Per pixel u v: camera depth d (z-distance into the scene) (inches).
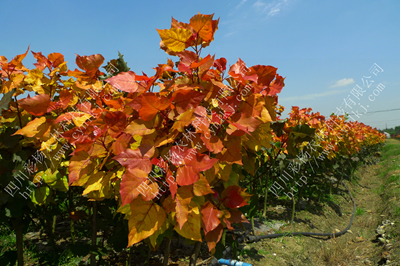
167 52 58.7
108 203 84.8
